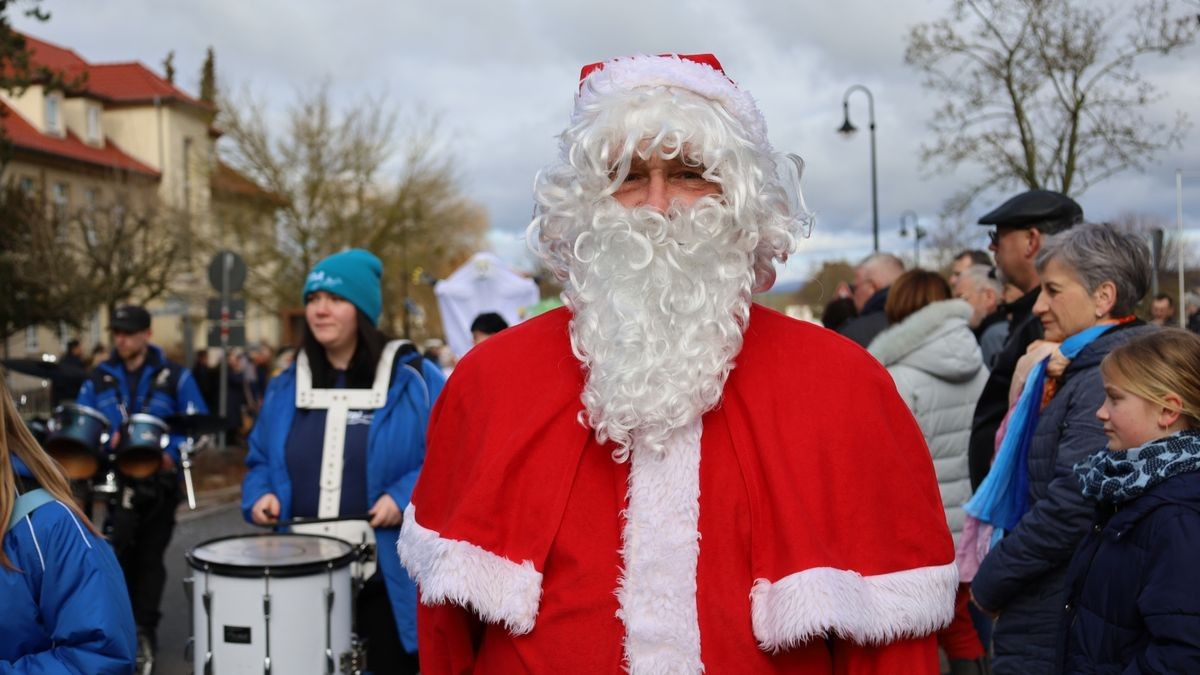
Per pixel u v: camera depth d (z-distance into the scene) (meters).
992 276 4.90
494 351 1.66
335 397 3.56
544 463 1.51
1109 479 2.13
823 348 1.55
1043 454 2.59
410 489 3.38
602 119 1.54
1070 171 14.62
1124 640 2.08
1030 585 2.55
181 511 10.30
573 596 1.46
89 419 4.85
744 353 1.55
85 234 22.47
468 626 1.62
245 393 15.94
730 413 1.51
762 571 1.42
